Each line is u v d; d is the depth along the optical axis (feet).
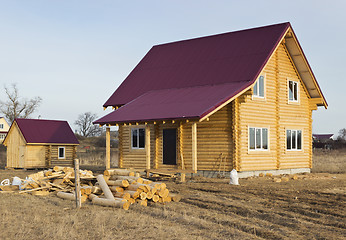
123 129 89.30
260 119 81.97
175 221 39.91
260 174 79.41
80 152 202.69
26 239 33.12
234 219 40.42
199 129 79.46
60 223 38.34
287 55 90.07
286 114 88.94
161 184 49.90
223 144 77.20
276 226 38.14
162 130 83.56
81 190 51.62
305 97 94.79
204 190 60.18
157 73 94.48
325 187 63.36
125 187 50.78
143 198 48.16
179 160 80.38
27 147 116.98
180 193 56.49
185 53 95.71
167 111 73.82
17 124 119.14
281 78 88.33
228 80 79.66
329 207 46.60
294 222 39.58
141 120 74.43
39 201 50.75
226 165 76.79
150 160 84.94
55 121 128.36
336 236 34.45
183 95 80.28
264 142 83.15
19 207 46.19
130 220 39.68
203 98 74.38
